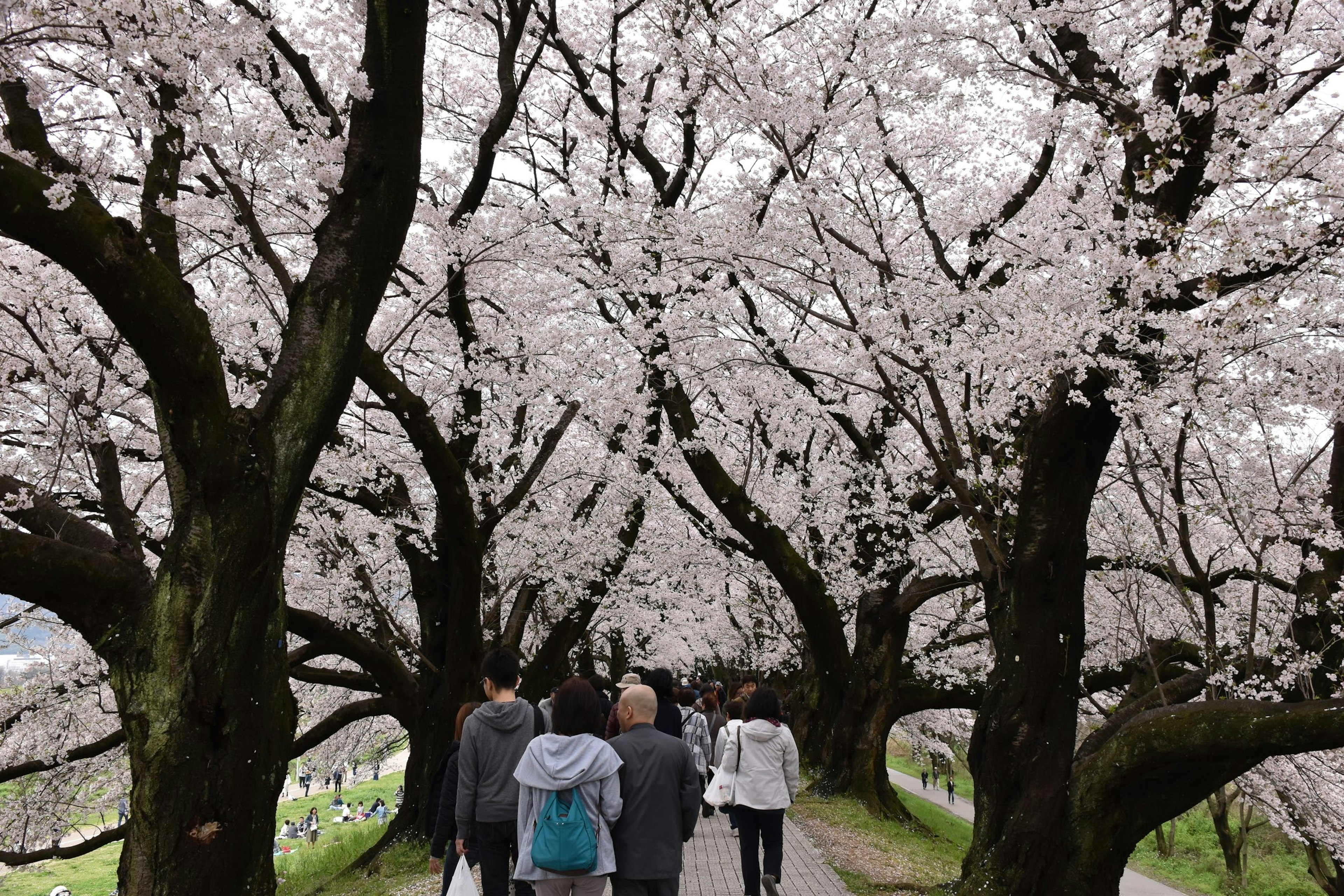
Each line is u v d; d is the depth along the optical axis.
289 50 6.41
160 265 4.36
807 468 15.10
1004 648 6.91
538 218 9.05
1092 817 6.32
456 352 11.16
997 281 9.36
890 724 13.21
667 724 8.04
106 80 5.23
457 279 9.73
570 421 11.59
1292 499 7.09
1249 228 5.29
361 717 11.03
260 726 4.69
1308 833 12.49
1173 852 28.72
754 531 12.45
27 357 7.45
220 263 9.39
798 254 9.05
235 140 6.11
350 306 5.05
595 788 4.09
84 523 5.67
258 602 4.68
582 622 12.43
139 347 4.37
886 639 13.42
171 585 4.56
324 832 29.44
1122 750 6.18
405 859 9.16
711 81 8.88
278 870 14.04
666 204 10.89
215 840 4.42
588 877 4.05
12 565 4.58
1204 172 5.96
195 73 5.41
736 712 8.94
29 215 3.96
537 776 4.04
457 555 9.41
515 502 10.48
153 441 9.17
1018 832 6.47
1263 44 6.30
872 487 13.56
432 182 11.11
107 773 12.07
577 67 10.30
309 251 9.75
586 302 11.88
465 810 4.92
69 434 6.68
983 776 6.93
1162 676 12.56
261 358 9.59
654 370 11.00
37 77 5.29
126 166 7.41
